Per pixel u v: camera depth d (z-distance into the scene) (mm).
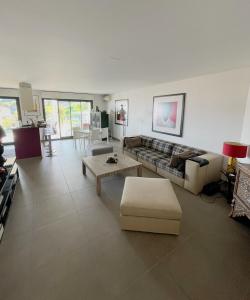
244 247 1793
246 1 1142
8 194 2363
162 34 1670
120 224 2062
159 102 4621
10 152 5324
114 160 3281
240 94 2797
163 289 1369
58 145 6391
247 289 1371
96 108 7602
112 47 2018
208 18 1366
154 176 3604
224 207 2508
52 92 6844
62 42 1880
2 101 5988
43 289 1365
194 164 2777
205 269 1542
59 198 2713
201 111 3502
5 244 1796
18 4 1188
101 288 1376
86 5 1208
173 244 1825
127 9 1258
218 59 2395
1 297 1307
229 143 2598
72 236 1924
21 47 2021
